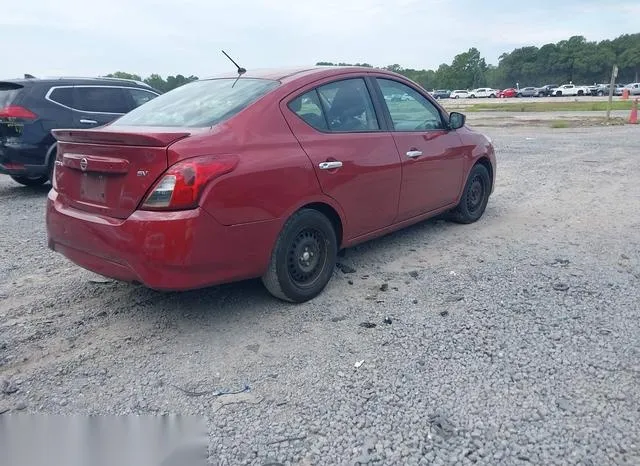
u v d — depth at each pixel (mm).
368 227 4805
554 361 3338
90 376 3342
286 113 4090
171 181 3355
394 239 6000
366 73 4965
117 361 3516
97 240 3650
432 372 3256
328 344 3654
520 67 119938
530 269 4949
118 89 9695
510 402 2947
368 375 3252
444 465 2514
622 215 6887
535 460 2525
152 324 4027
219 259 3578
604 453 2559
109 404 3061
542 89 80812
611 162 11453
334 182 4273
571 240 5848
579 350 3463
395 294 4457
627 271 4852
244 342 3721
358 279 4816
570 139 16719
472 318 3949
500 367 3287
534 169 10812
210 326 3973
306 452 2625
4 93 8688
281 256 4004
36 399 3117
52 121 8781
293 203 3959
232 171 3551
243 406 3000
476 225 6551
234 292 4562
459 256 5383
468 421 2803
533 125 23547
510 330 3746
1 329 3963
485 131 21078
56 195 4090
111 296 4551
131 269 3525
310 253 4285
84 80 9328
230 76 4707
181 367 3426
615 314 3963
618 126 21359
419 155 5219
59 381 3295
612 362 3312
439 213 5934
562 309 4059
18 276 5059
